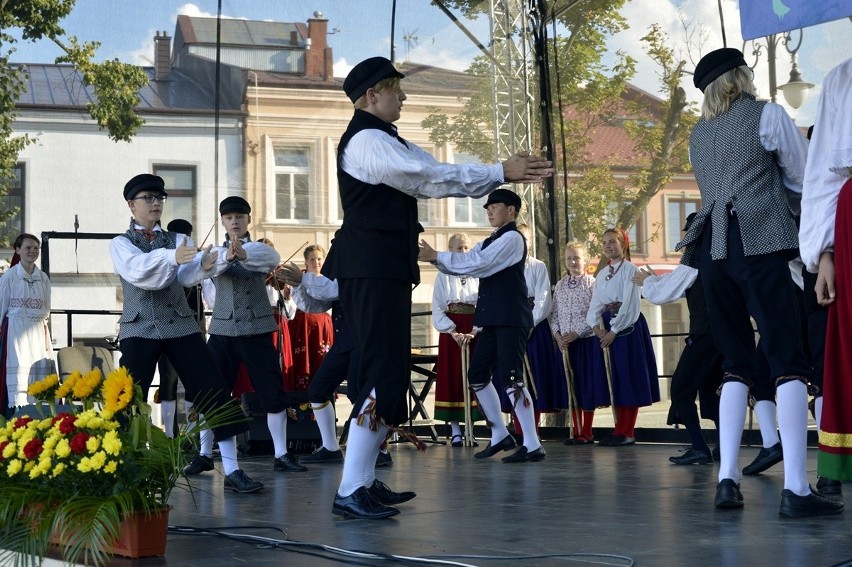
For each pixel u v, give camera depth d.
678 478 4.74
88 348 6.94
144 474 2.78
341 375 6.16
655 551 2.67
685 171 8.54
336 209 11.96
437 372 7.73
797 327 3.29
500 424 6.36
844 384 2.85
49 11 10.45
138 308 4.34
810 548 2.67
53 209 11.09
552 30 8.36
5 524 2.82
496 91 8.72
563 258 8.24
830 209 2.92
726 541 2.82
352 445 3.50
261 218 11.57
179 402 7.39
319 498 4.24
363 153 3.30
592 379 7.34
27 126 10.87
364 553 2.71
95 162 11.09
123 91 10.83
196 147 11.18
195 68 10.95
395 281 3.37
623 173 8.65
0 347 7.65
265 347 5.59
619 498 3.98
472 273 5.87
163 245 4.36
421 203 12.26
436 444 7.82
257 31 11.04
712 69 3.48
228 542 3.03
